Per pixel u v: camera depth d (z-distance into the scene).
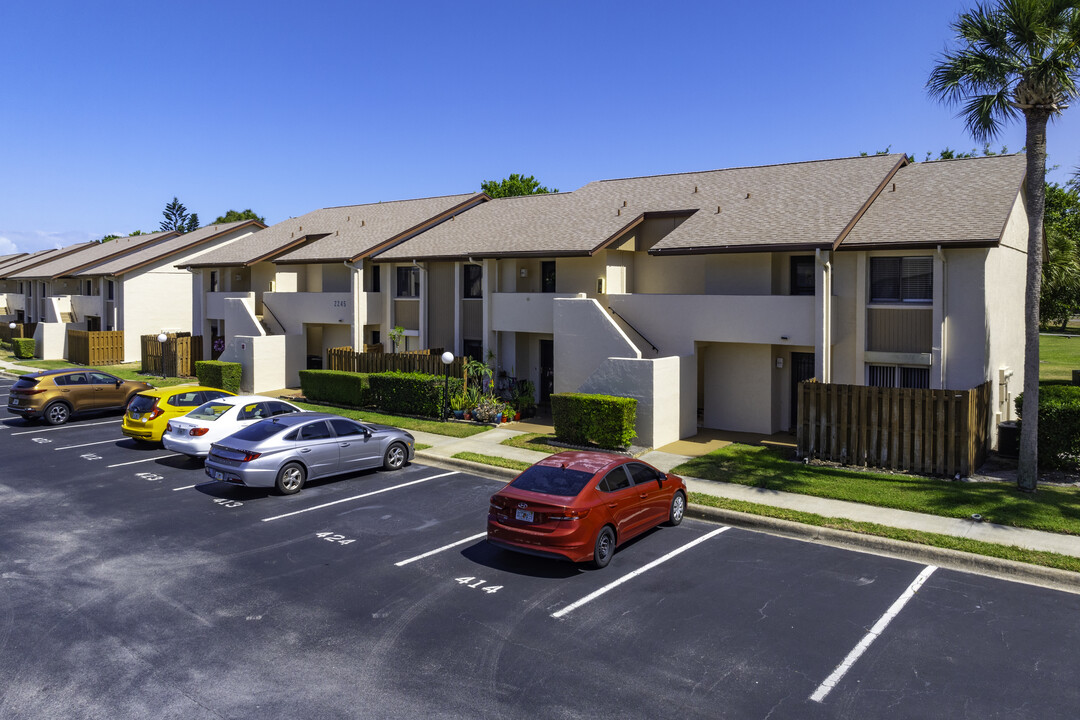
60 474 16.55
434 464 17.64
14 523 12.98
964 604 9.48
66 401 23.08
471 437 20.14
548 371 25.53
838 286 18.88
